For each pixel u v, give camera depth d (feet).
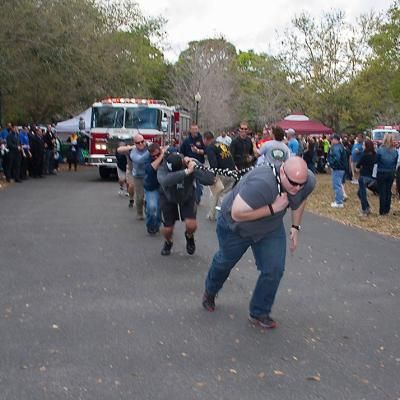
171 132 85.66
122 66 118.11
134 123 80.23
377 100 115.03
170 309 22.18
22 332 19.49
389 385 15.90
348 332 20.11
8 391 15.15
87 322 20.59
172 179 29.09
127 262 29.94
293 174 18.83
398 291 25.46
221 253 21.11
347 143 87.92
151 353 17.84
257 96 196.24
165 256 31.45
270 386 15.67
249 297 23.85
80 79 102.47
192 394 15.12
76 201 56.13
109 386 15.52
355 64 116.78
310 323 20.97
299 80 119.24
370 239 38.32
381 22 113.91
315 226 43.75
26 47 81.51
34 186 71.77
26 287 24.94
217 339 19.11
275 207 19.16
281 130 39.65
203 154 48.44
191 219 30.68
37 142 84.07
